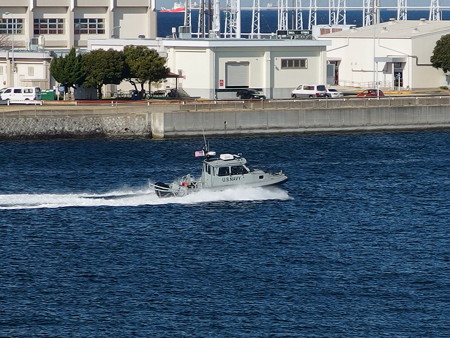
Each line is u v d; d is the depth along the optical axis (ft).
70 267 469.57
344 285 447.01
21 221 541.75
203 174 582.76
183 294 435.12
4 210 561.84
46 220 544.21
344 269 468.34
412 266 473.26
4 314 413.59
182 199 577.02
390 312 417.28
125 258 483.10
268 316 412.77
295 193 620.90
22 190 629.51
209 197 578.25
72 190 628.28
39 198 586.04
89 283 448.24
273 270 466.29
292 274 460.96
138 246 501.15
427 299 430.61
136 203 574.56
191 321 407.64
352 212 577.02
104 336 394.32
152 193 594.24
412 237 523.70
